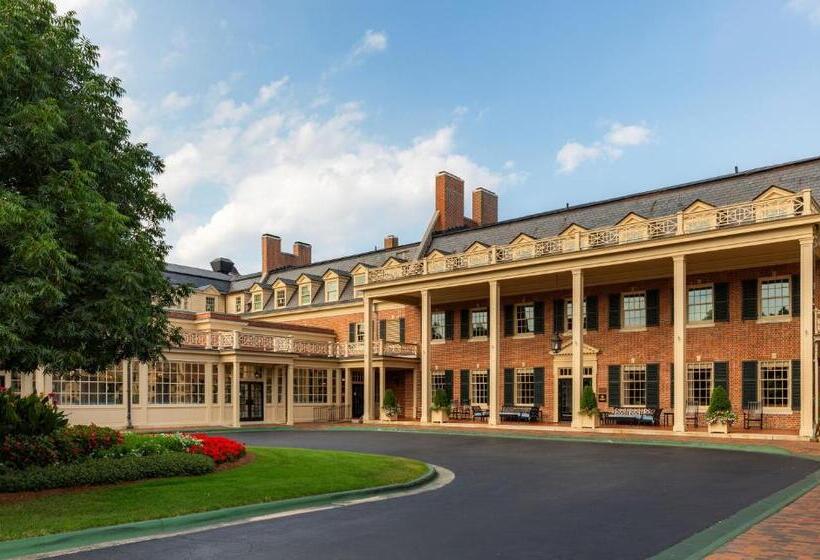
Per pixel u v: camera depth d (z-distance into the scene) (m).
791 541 8.13
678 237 24.77
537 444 22.84
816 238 22.73
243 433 29.34
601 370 30.95
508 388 34.16
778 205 23.48
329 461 16.39
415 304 38.22
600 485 13.50
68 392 27.78
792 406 25.67
